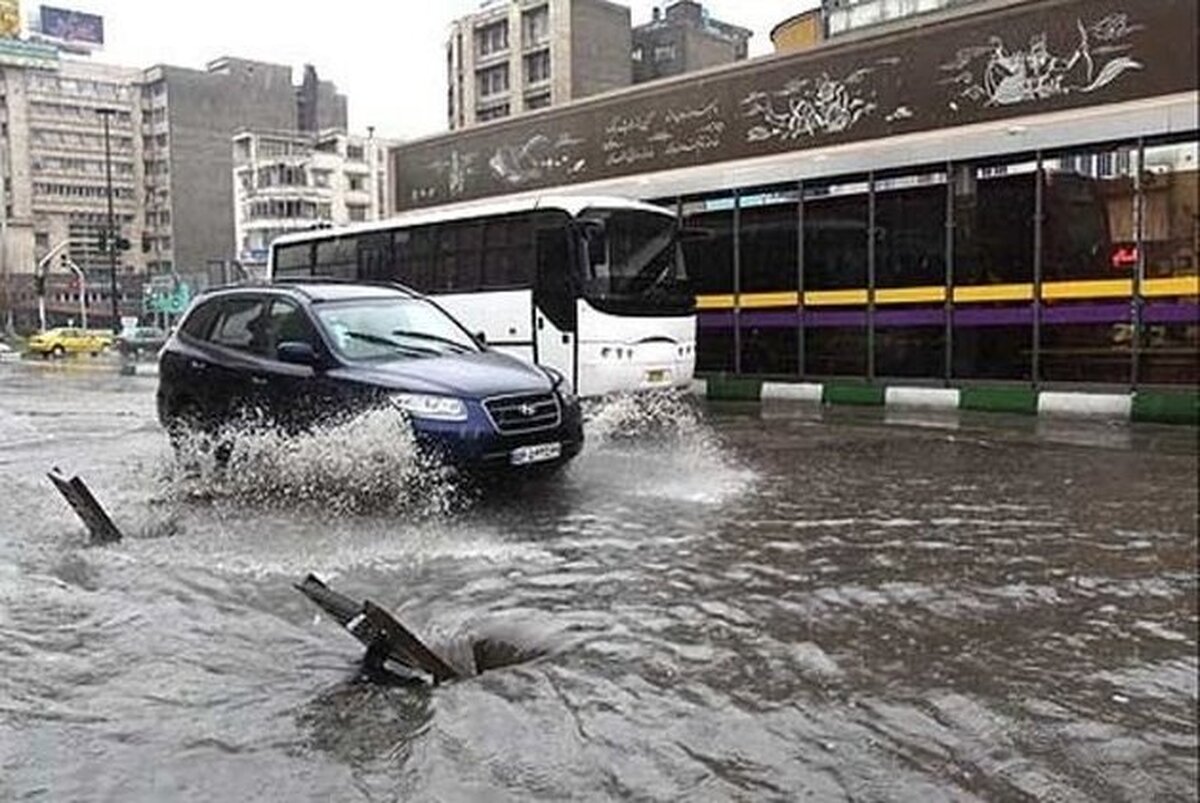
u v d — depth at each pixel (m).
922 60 16.75
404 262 17.30
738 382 18.30
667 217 15.20
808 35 33.12
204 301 10.86
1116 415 14.02
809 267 17.64
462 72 92.38
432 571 6.55
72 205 113.25
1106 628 5.49
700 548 7.14
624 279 14.63
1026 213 15.10
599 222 14.53
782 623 5.51
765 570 6.56
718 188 18.86
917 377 16.38
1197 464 10.41
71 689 4.46
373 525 7.85
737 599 5.94
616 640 5.21
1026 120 15.44
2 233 95.81
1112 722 4.35
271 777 3.65
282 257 20.03
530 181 24.41
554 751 3.92
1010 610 5.77
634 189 20.42
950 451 11.59
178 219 113.56
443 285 16.48
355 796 3.53
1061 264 14.78
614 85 85.38
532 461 8.73
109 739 3.96
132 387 24.75
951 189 15.84
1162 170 13.84
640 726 4.17
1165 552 7.00
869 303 16.88
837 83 17.88
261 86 118.19
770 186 18.09
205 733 4.01
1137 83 14.44
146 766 3.73
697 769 3.82
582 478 9.94
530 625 5.48
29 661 4.79
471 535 7.55
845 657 5.03
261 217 101.56
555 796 3.57
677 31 87.12
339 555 6.91
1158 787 3.83
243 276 65.81
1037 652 5.13
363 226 18.22
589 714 4.27
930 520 8.01
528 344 15.16
